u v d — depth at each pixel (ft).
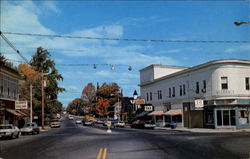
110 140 80.38
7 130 94.58
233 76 133.49
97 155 49.42
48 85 229.25
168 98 184.24
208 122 143.95
